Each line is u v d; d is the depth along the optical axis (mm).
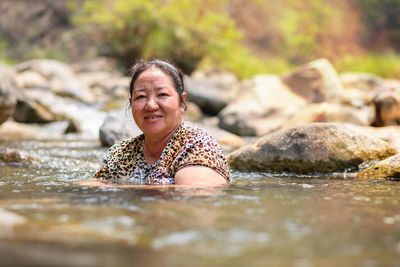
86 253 1035
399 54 24609
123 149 2947
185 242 1176
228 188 2303
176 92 2775
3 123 7254
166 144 2779
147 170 2805
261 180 2928
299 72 9484
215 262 1009
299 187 2443
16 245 1067
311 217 1532
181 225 1368
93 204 1723
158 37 13461
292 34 22656
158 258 1027
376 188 2441
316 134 3670
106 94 11180
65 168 3730
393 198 2016
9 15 20500
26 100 8242
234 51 15422
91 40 19578
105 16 13383
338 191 2281
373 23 25406
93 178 2881
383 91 7395
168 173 2664
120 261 989
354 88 11523
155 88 2717
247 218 1493
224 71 14906
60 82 11469
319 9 24094
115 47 13953
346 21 24719
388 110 7043
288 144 3674
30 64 12211
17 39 20219
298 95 9219
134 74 2814
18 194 2035
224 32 14250
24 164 3910
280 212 1614
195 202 1797
